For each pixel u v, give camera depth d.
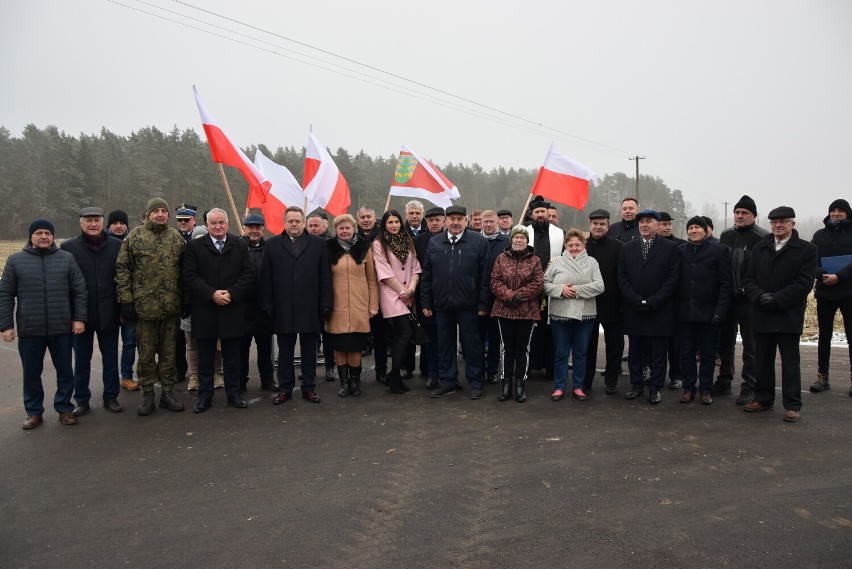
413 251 7.18
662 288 6.34
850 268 6.54
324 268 6.60
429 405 6.49
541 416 6.04
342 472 4.66
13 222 44.16
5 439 5.46
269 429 5.71
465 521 3.83
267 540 3.63
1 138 46.88
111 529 3.80
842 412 6.07
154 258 6.13
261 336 7.11
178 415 6.18
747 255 6.47
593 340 7.04
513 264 6.57
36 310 5.70
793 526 3.71
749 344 6.48
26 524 3.88
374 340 7.54
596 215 6.88
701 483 4.36
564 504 4.04
